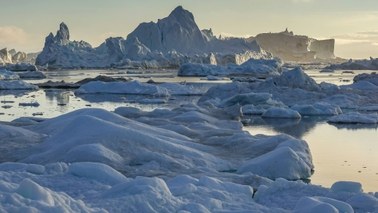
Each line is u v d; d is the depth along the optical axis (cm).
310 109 3612
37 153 1639
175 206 852
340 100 4162
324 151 2083
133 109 3038
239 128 2623
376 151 2078
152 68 18425
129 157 1540
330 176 1571
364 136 2556
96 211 765
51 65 19175
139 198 848
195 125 2380
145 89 5762
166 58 19075
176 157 1596
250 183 1258
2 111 3703
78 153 1502
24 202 698
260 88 4597
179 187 998
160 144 1653
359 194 1002
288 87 4559
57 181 1078
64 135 1734
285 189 1102
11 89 6328
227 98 4375
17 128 1975
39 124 2155
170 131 2047
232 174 1380
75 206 762
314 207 857
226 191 1072
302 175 1538
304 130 2791
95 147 1518
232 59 19138
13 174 1098
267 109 3597
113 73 13125
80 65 19112
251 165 1527
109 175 1138
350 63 16788
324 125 3022
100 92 5831
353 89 4675
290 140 1811
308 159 1691
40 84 7000
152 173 1373
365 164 1775
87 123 1747
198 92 5872
